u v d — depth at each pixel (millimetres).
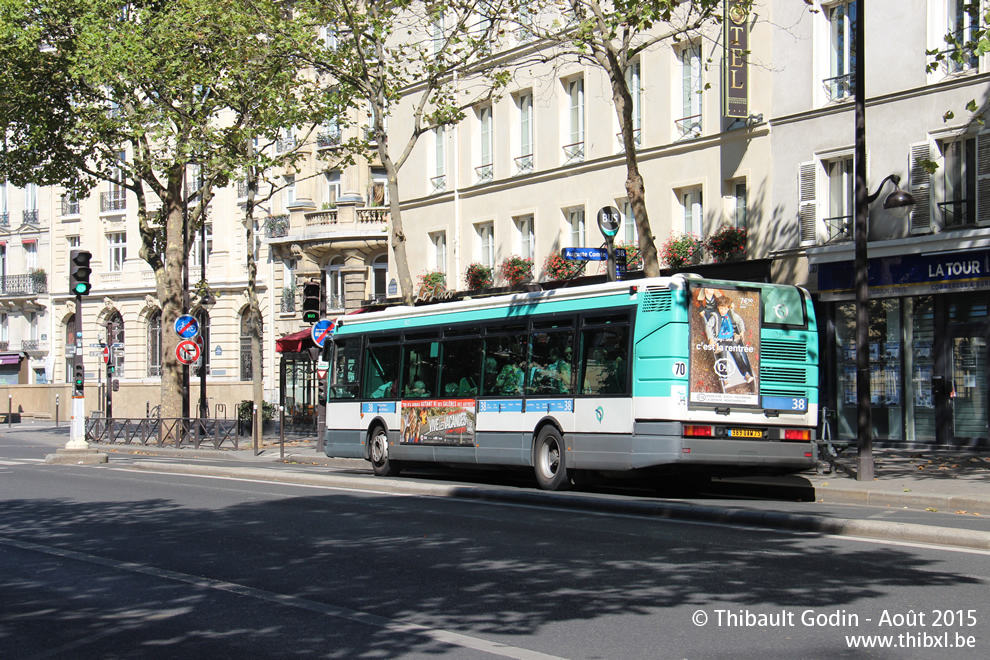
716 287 14688
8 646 6910
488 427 17422
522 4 23078
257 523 12484
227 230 51062
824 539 10367
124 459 27250
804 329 15250
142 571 9492
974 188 20906
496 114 32781
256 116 27359
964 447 20906
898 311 22156
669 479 17203
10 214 61812
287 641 6805
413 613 7500
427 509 13648
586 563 9234
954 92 21094
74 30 29625
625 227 28719
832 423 23234
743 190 25750
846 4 23250
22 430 45625
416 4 35500
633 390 14750
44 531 12305
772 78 24594
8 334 61844
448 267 34750
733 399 14625
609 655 6219
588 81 29656
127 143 56094
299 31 23875
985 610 7098
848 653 6133
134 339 55281
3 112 30984
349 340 21422
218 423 30203
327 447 21766
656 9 17141
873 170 22438
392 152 37344
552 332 16359
